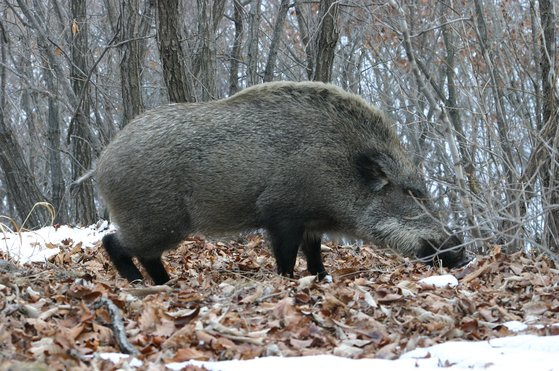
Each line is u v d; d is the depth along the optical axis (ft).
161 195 35.24
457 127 56.24
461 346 22.85
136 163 35.19
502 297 30.66
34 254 42.32
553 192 38.52
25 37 86.22
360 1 82.23
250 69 72.49
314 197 35.86
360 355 22.91
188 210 35.65
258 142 35.29
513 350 22.26
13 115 120.47
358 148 36.37
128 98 63.72
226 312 26.04
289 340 24.27
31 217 72.54
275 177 35.42
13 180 72.28
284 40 95.30
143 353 22.88
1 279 29.09
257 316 26.48
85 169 73.61
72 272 33.99
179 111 35.70
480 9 48.26
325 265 41.45
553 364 20.59
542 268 35.24
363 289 30.45
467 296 30.37
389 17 61.93
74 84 75.20
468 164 43.93
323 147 35.76
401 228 36.81
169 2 51.52
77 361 21.53
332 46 57.88
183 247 44.86
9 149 71.92
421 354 22.54
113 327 23.98
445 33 64.85
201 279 34.88
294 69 93.40
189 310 26.32
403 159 37.27
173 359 22.06
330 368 20.61
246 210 35.81
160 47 52.39
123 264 36.91
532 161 39.14
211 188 35.40
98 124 74.95
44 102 115.55
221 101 35.99
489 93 60.39
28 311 25.77
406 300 28.99
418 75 38.29
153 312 25.44
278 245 35.94
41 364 20.08
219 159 35.12
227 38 106.83
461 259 36.78
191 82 56.90
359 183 36.37
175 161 35.09
